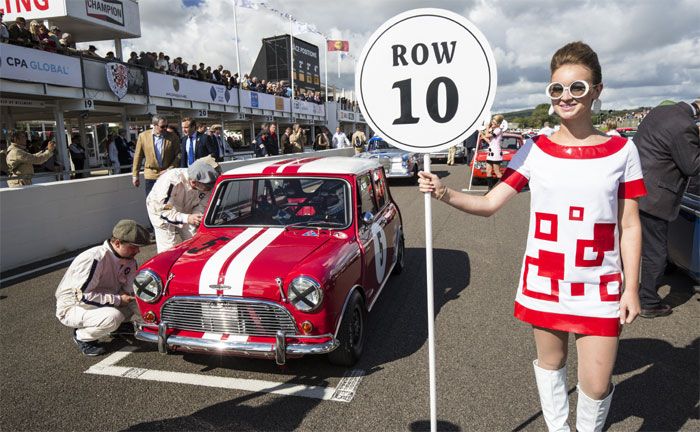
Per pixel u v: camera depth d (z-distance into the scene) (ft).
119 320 12.00
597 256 6.19
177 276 10.63
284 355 9.98
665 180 12.78
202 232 13.44
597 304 6.25
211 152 30.60
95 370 11.47
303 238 12.19
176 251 11.89
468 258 20.80
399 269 18.25
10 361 12.01
